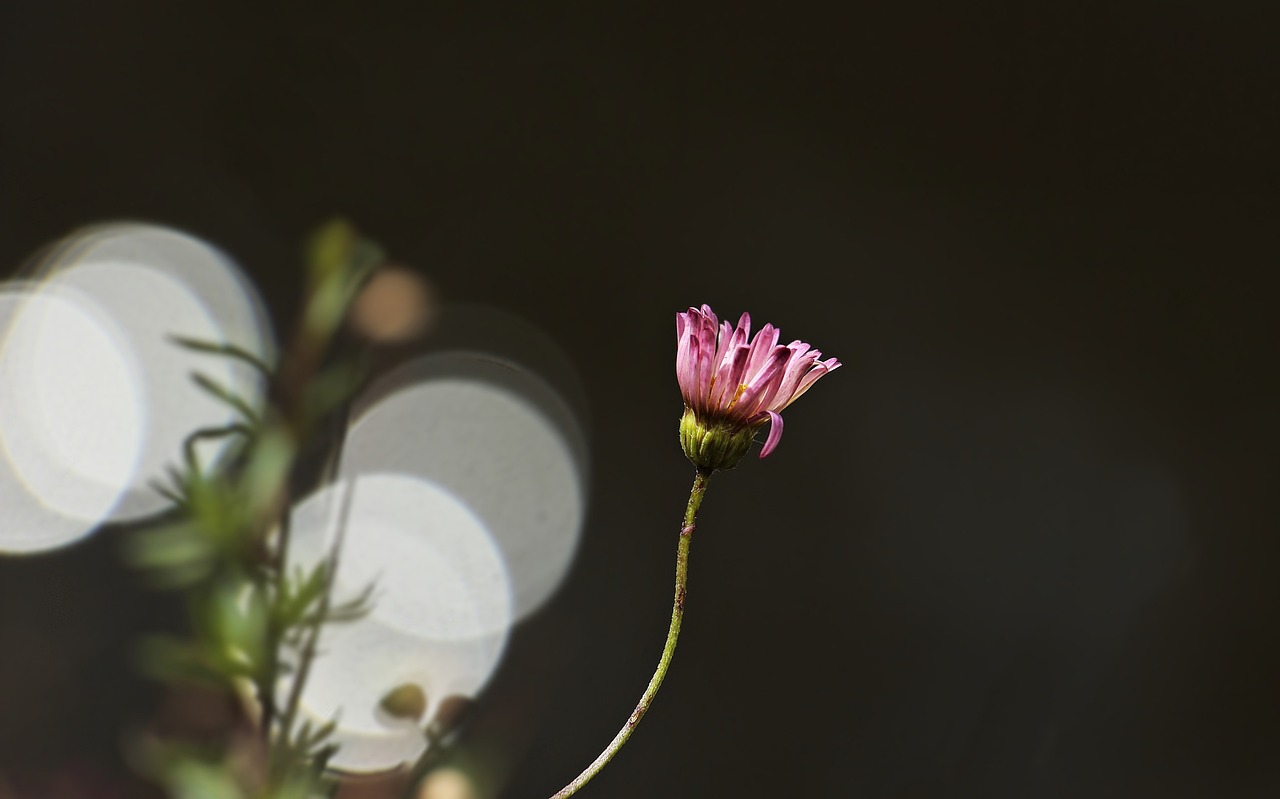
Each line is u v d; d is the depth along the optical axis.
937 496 0.63
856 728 0.59
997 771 0.60
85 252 0.53
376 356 0.43
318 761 0.32
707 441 0.32
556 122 0.62
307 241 0.56
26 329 0.48
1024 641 0.61
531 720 0.50
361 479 0.42
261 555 0.33
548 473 0.53
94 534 0.44
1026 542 0.63
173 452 0.46
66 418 0.45
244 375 0.46
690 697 0.57
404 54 0.61
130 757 0.41
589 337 0.60
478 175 0.61
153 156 0.57
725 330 0.32
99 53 0.57
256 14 0.59
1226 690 0.62
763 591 0.59
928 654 0.61
